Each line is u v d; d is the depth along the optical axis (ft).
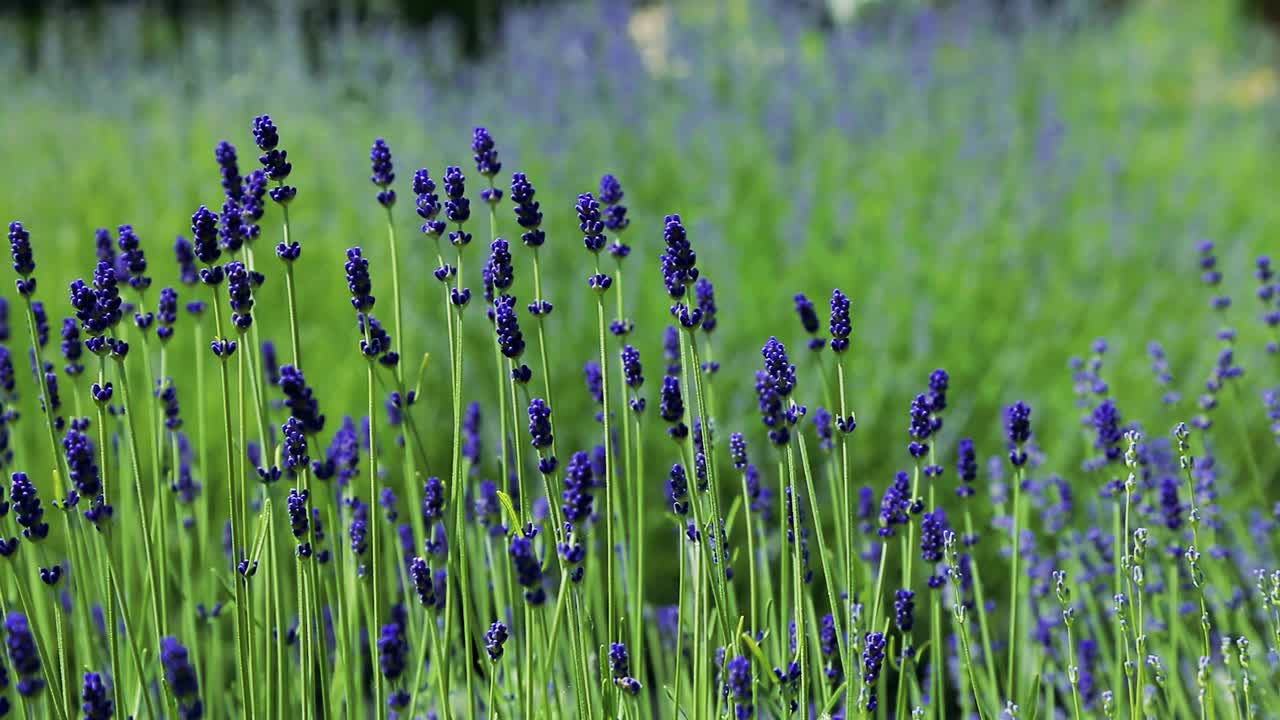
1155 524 12.27
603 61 38.65
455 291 8.57
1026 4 47.34
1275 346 12.78
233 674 12.84
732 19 41.96
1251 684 9.61
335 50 38.73
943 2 47.62
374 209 25.61
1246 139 37.45
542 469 8.29
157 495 9.58
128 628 8.14
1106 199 30.60
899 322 22.70
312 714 8.34
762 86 38.40
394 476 17.42
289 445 8.11
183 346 19.51
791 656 10.05
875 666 8.50
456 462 8.61
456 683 10.32
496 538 11.01
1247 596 13.34
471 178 27.09
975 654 11.62
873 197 30.01
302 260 22.68
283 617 8.86
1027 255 27.48
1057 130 33.63
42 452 16.52
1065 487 12.61
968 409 20.07
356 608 10.18
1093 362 13.15
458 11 53.42
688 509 8.68
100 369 8.09
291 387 7.95
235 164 9.21
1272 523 12.61
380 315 20.89
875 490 18.45
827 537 16.75
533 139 31.96
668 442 17.90
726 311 21.67
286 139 30.71
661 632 12.39
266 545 8.87
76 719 9.25
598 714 8.99
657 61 40.98
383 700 8.68
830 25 45.78
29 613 8.09
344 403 17.90
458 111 34.09
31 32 46.21
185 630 10.50
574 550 7.82
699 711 8.54
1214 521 11.94
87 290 7.92
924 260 25.76
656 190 30.37
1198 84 49.52
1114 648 12.66
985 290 25.11
